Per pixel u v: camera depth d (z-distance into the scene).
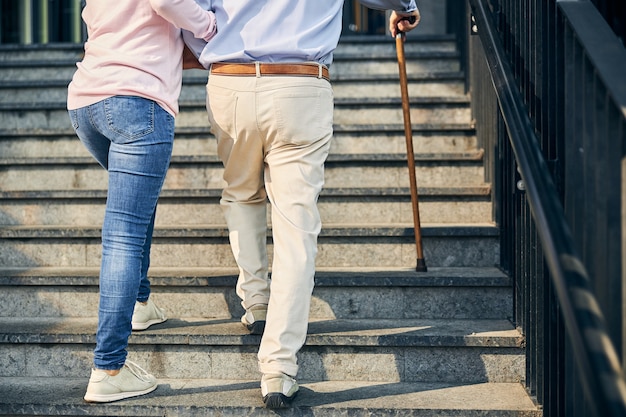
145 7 2.21
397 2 2.58
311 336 2.46
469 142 3.86
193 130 3.90
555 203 1.50
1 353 2.54
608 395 1.14
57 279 2.78
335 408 2.17
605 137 1.57
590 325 1.25
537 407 2.16
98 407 2.21
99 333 2.21
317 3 2.28
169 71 2.25
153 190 2.23
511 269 2.70
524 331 2.41
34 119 4.24
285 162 2.24
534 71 2.25
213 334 2.48
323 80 2.26
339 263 3.06
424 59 4.67
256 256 2.49
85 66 2.25
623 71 1.53
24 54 5.12
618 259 1.54
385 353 2.46
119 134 2.17
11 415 2.24
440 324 2.63
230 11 2.26
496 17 2.84
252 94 2.21
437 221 3.34
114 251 2.19
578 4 1.85
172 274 2.81
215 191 3.29
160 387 2.39
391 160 3.55
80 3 6.51
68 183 3.67
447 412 2.15
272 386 2.15
